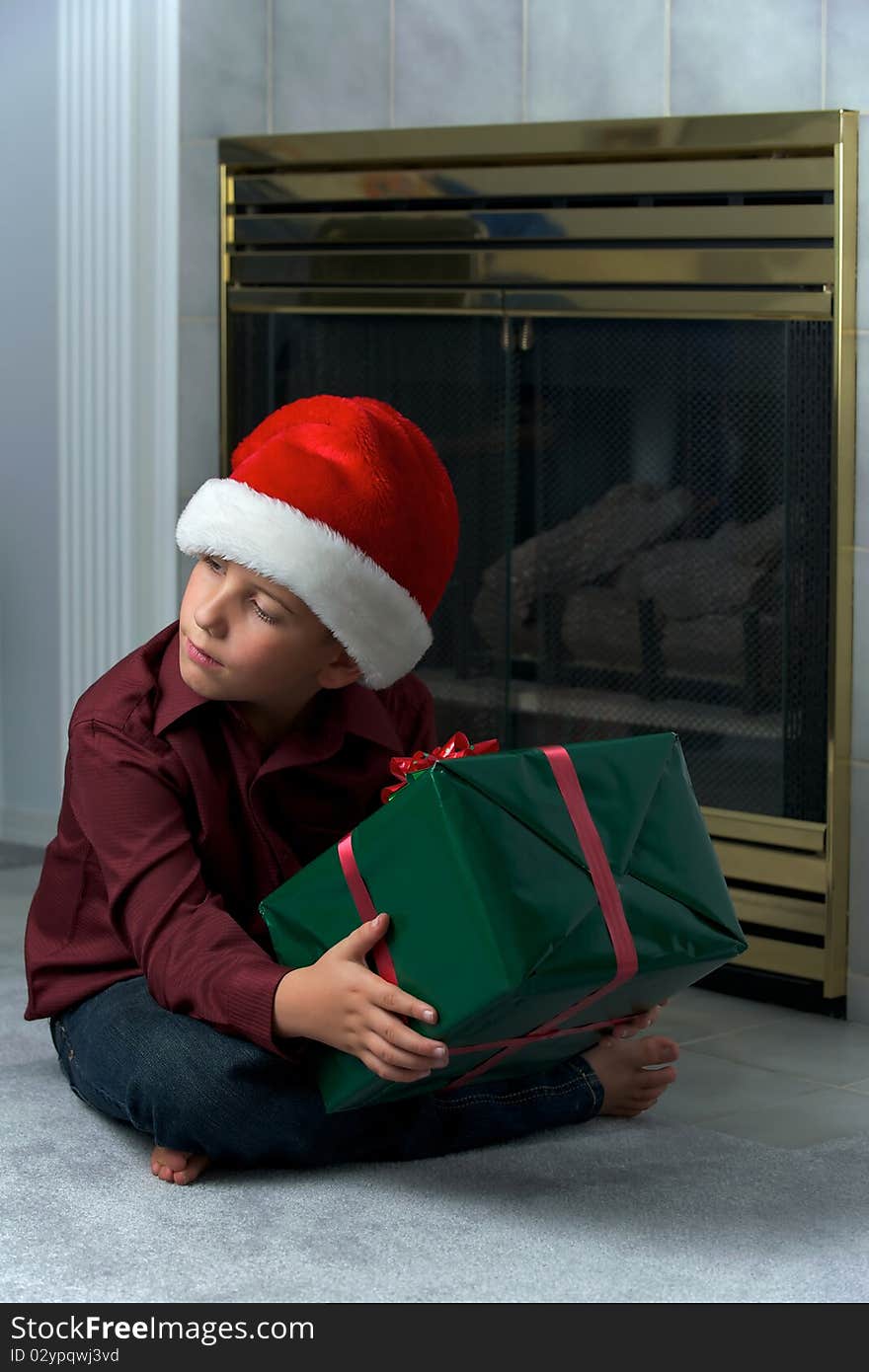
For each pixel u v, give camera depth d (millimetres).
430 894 1360
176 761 1584
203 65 2725
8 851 3027
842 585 2152
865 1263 1399
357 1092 1434
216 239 2734
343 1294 1322
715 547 2258
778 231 2176
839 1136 1728
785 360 2184
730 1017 2197
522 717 2457
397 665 1586
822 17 2133
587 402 2361
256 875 1646
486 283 2438
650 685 2336
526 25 2393
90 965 1653
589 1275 1362
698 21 2236
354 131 2561
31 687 3072
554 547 2408
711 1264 1389
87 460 2932
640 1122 1742
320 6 2602
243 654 1524
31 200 2969
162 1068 1517
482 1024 1357
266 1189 1530
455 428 2494
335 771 1656
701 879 1464
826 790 2191
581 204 2357
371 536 1509
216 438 2773
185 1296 1316
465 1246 1416
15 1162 1589
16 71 2955
